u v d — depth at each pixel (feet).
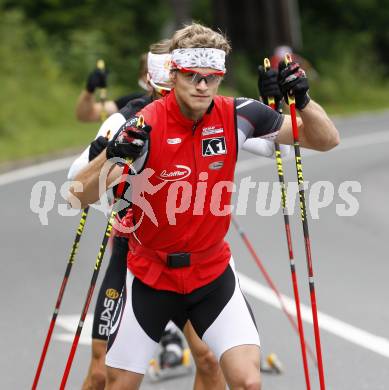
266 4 285.23
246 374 39.55
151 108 40.83
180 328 45.21
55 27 243.81
